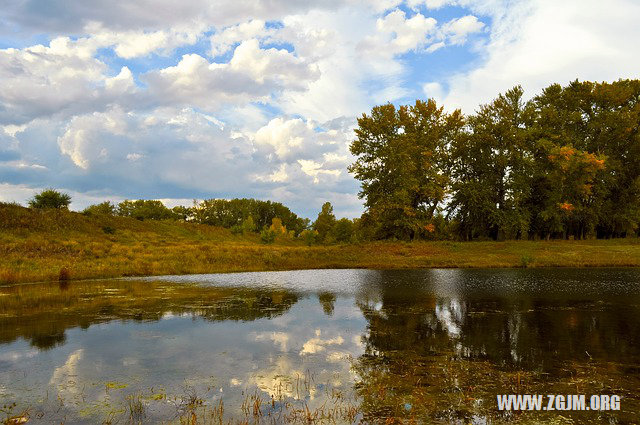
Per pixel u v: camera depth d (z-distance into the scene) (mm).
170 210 109312
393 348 9242
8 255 28922
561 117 49125
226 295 17797
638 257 33969
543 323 11781
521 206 48156
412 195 47250
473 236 53562
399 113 47906
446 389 6688
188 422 5520
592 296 16859
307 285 21438
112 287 20516
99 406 6078
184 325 11734
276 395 6496
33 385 6973
